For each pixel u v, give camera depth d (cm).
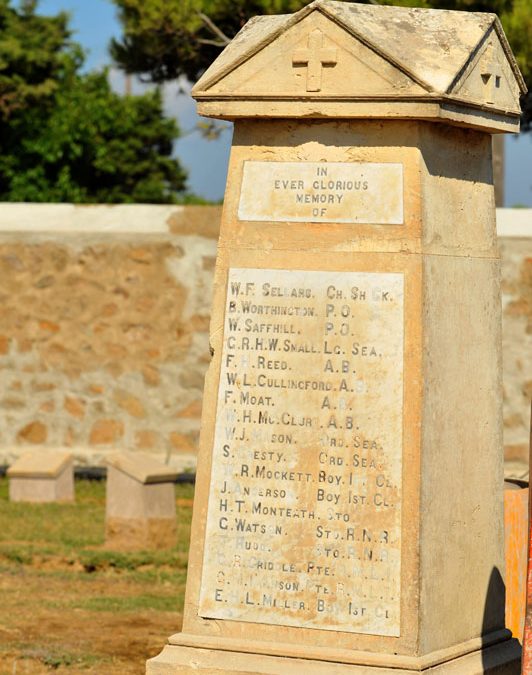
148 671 600
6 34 2816
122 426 1622
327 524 591
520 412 1492
